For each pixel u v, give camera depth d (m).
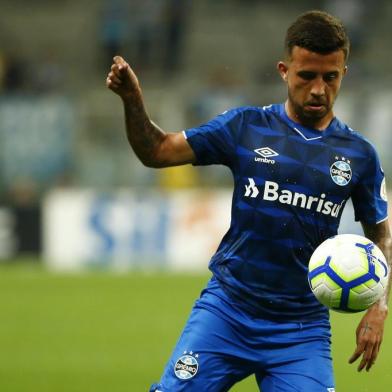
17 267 74.25
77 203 75.56
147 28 98.38
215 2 107.12
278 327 20.17
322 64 19.55
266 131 20.53
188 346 20.14
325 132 20.56
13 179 79.56
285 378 19.94
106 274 70.88
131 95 19.75
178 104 82.50
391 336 46.34
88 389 35.25
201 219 75.12
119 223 75.25
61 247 75.56
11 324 50.25
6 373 38.22
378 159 20.81
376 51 97.56
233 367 20.30
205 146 20.52
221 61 100.81
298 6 107.69
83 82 96.69
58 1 107.31
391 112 77.06
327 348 20.33
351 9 100.31
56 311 54.25
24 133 80.44
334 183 20.28
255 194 20.28
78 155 80.81
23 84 92.38
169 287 63.47
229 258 20.50
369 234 21.27
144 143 20.20
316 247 20.42
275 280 20.27
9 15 106.12
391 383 36.16
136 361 40.72
